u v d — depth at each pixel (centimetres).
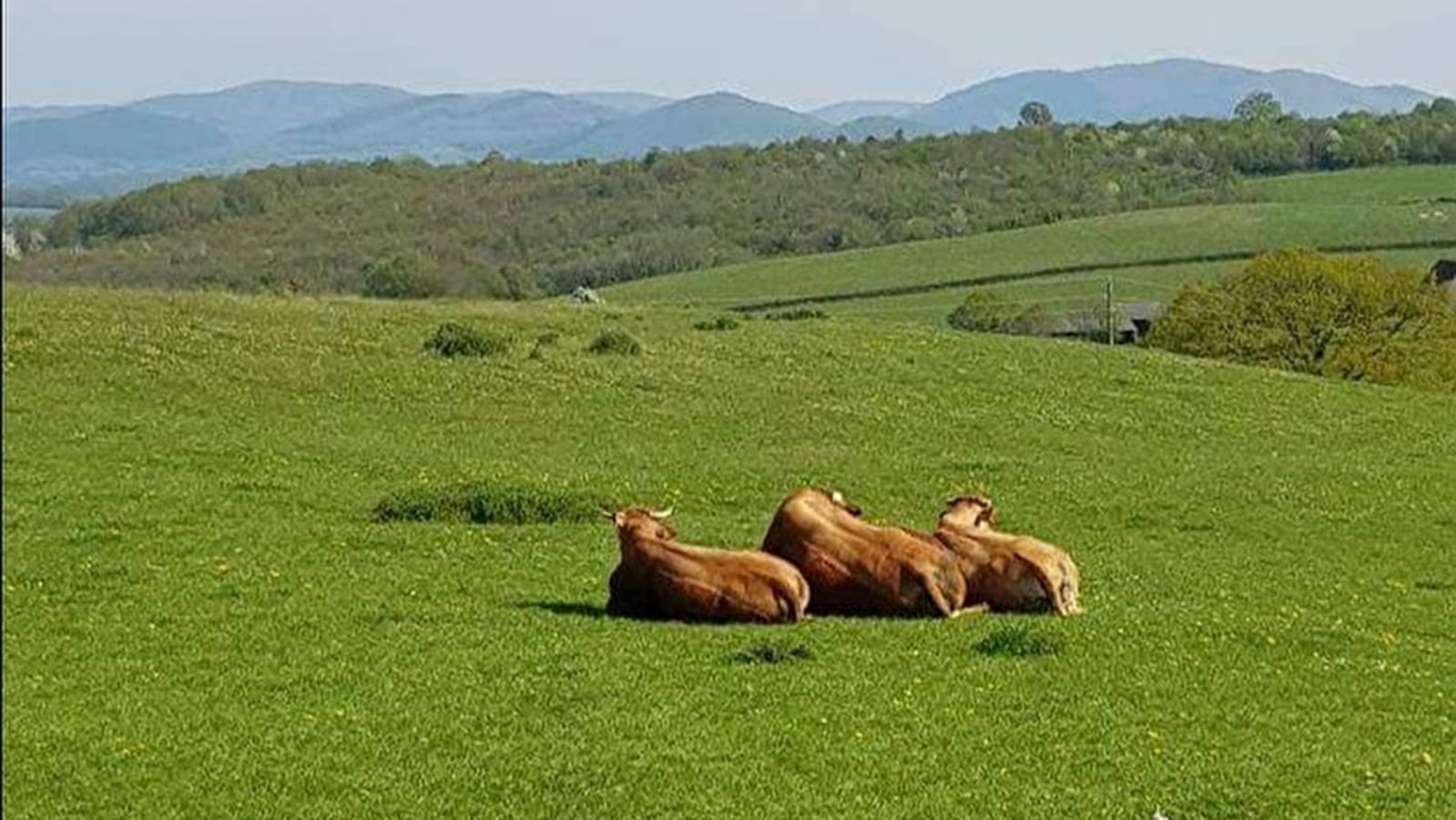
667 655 2130
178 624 2306
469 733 1800
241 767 1683
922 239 14700
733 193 16900
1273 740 1828
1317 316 7794
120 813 1563
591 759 1712
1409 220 13600
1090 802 1611
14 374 4650
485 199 15525
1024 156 18700
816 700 1928
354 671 2050
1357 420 5581
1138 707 1942
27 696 1930
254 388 4794
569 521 3250
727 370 5681
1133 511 3791
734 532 3241
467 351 5516
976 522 2530
